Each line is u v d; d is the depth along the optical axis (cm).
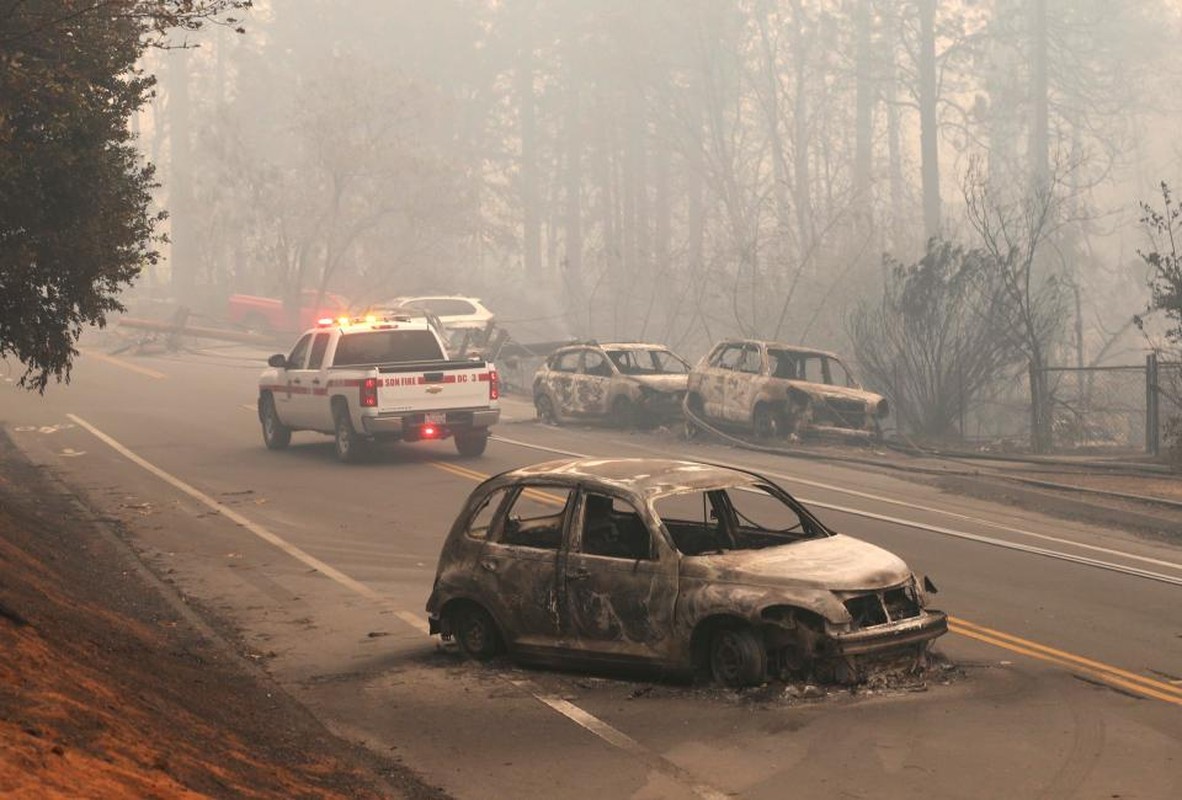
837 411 2728
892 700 962
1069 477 2302
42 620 972
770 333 4722
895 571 999
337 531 1770
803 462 2503
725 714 934
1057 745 859
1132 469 2367
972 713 931
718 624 982
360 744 900
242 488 2127
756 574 973
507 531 1107
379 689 1043
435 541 1705
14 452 2505
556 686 1026
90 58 1574
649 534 1014
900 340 3341
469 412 2402
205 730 825
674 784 800
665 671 1002
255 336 5225
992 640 1170
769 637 986
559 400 3073
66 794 572
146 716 792
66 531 1722
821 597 948
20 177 1555
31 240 1623
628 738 891
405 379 2356
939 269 3388
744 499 1853
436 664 1112
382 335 2467
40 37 1506
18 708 694
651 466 1107
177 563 1569
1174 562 1583
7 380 3878
